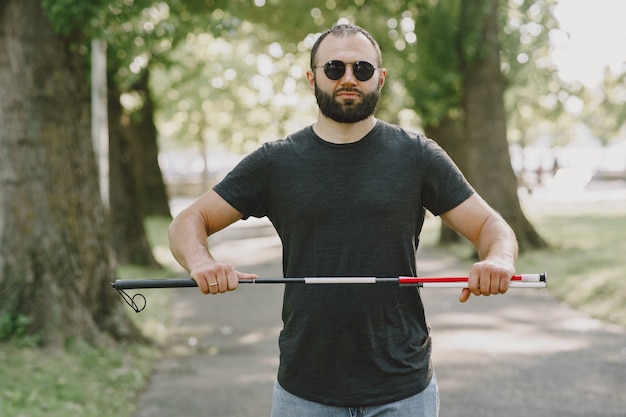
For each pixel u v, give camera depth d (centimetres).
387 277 286
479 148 1548
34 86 712
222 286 273
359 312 282
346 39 289
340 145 290
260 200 302
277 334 884
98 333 731
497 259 272
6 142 711
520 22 1700
